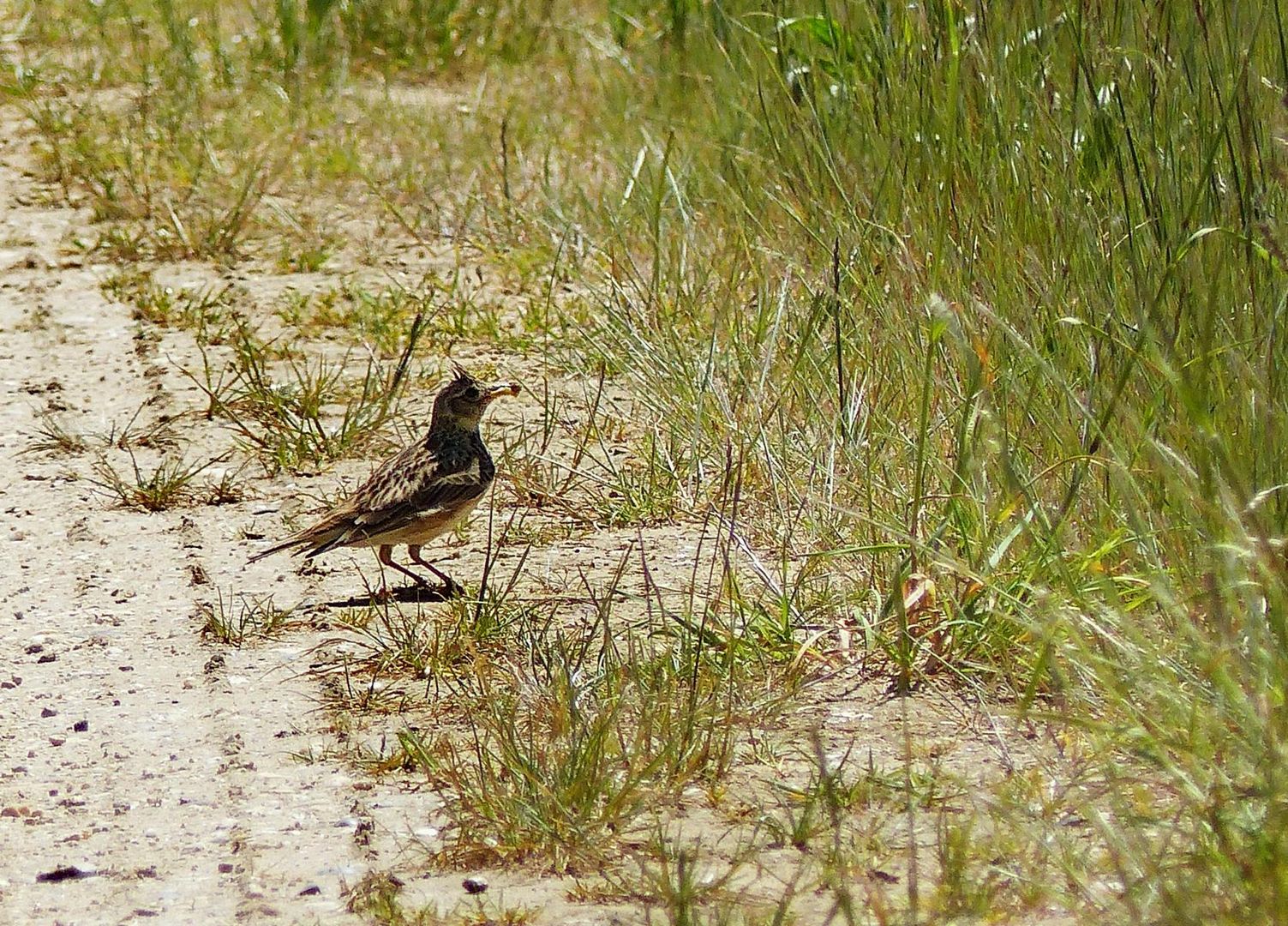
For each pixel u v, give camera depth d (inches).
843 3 613.0
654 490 487.5
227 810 337.4
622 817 321.7
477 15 1029.8
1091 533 393.1
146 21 1048.8
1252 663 319.9
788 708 369.4
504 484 503.8
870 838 315.3
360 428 541.6
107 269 700.0
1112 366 410.6
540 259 679.7
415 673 394.3
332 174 796.0
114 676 398.0
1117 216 438.3
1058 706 361.1
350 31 1007.0
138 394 580.4
